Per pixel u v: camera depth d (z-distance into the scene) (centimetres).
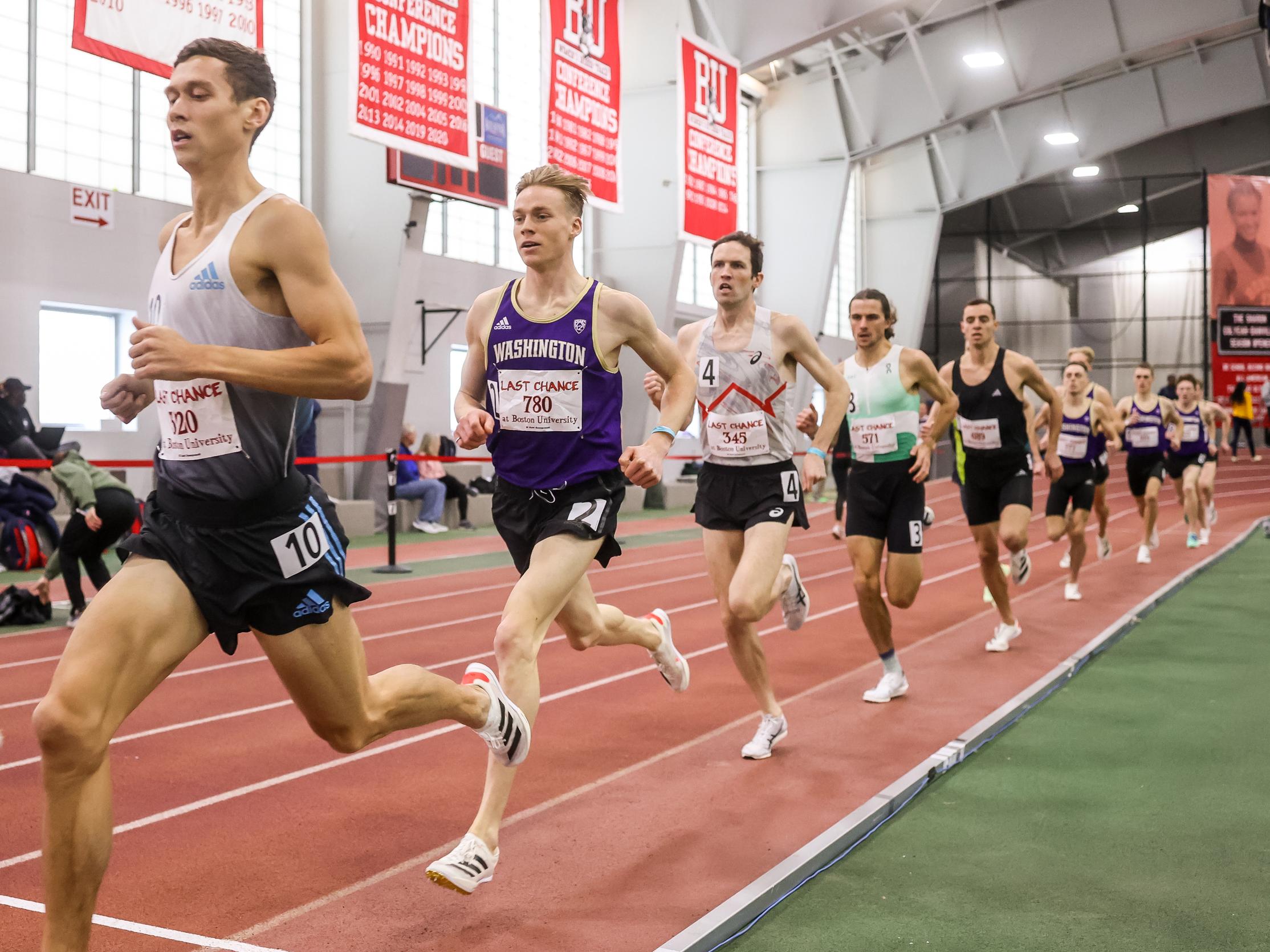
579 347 333
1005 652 692
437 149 1048
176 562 230
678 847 353
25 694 583
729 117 1516
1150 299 3244
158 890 319
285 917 299
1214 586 969
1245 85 2555
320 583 241
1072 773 432
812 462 461
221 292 230
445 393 1772
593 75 1302
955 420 688
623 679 628
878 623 561
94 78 1309
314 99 1564
